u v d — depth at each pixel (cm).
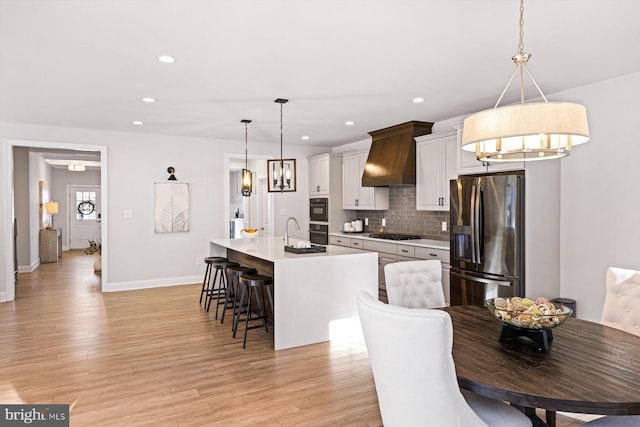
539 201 392
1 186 554
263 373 320
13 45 289
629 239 354
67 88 395
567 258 403
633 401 137
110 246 624
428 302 297
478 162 441
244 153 719
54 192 1221
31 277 746
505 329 197
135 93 413
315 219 752
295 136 670
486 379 155
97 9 237
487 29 264
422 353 140
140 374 317
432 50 299
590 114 382
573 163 396
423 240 559
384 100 438
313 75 357
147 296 589
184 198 670
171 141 662
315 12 241
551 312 185
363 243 616
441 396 142
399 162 561
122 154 629
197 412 259
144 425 243
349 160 698
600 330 217
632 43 286
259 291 470
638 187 348
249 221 1045
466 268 433
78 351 367
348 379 310
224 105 461
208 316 484
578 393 143
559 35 272
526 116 171
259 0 227
